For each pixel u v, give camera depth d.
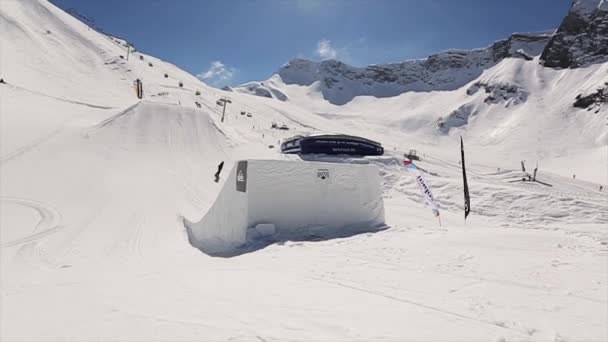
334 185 10.20
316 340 2.86
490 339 2.86
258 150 37.19
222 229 10.39
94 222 14.67
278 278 5.07
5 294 4.69
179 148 30.72
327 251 6.97
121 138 29.14
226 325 3.22
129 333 3.03
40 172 20.14
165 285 4.96
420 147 116.06
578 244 6.41
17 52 63.00
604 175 93.00
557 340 2.84
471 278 4.66
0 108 29.77
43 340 2.90
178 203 19.06
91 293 4.62
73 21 99.31
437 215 10.75
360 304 3.81
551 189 55.22
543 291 4.04
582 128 135.38
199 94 76.75
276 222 9.27
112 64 77.81
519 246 6.44
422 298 3.97
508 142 146.62
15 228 13.36
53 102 37.69
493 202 21.05
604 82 145.12
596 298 3.76
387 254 6.39
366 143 42.72
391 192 26.59
